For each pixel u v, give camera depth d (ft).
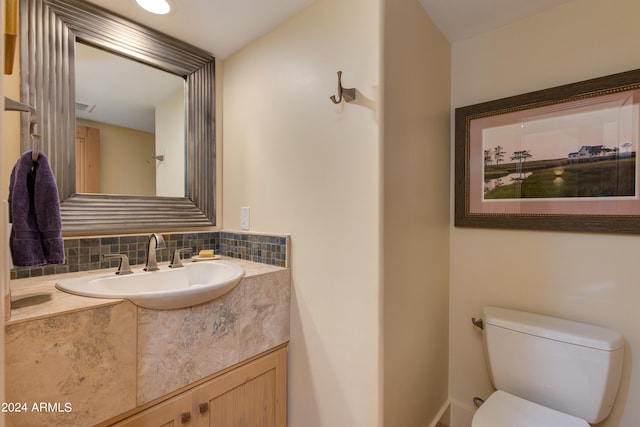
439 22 4.66
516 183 4.58
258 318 4.12
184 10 4.33
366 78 3.63
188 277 4.48
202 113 5.42
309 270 4.29
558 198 4.22
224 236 5.53
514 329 4.13
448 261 5.26
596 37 4.00
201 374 3.50
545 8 4.34
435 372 4.83
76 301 2.84
